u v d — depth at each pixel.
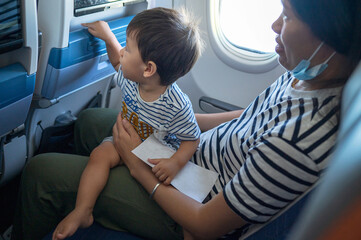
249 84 1.84
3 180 1.38
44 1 1.05
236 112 1.40
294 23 0.75
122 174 1.12
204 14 1.82
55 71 1.17
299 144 0.75
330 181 0.15
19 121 1.19
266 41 1.73
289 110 0.84
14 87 1.03
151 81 1.11
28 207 1.10
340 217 0.13
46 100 1.28
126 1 1.40
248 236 0.91
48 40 1.11
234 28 1.78
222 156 1.11
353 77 0.22
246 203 0.83
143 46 1.04
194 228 0.92
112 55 1.30
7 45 0.93
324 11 0.68
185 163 1.12
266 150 0.79
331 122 0.75
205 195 1.06
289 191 0.79
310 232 0.14
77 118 1.52
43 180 1.08
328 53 0.76
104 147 1.18
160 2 1.84
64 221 0.99
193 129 1.14
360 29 0.65
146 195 1.08
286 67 0.88
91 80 1.45
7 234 1.37
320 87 0.82
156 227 1.07
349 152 0.15
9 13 0.90
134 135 1.15
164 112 1.14
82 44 1.22
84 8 1.16
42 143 1.50
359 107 0.18
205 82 1.93
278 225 0.81
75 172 1.10
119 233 1.09
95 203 1.08
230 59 1.83
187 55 1.10
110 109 1.50
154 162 1.06
